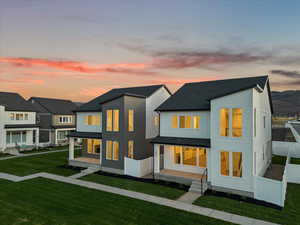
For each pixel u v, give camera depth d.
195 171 16.52
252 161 12.71
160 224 9.09
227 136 13.66
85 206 10.98
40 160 23.88
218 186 13.84
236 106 13.43
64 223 9.06
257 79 18.19
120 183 15.28
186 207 11.04
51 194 12.72
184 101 17.94
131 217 9.75
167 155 17.94
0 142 28.83
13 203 11.23
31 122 33.62
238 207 11.15
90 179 16.34
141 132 20.66
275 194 11.60
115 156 18.92
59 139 39.44
